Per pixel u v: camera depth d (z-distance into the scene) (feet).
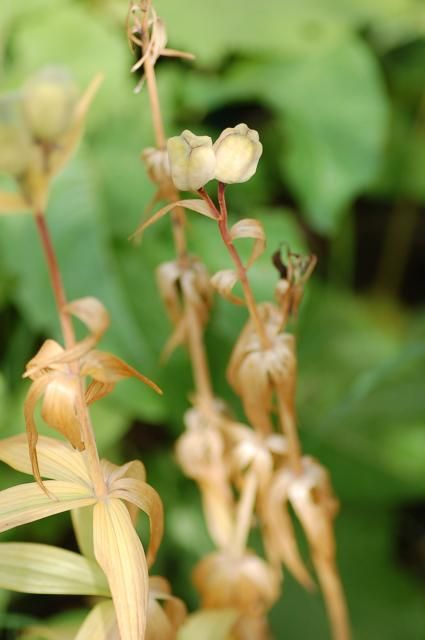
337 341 4.29
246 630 2.66
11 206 1.84
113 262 3.61
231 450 2.67
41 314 3.53
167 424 3.85
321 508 2.51
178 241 2.52
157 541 2.15
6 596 2.86
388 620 3.72
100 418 3.38
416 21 4.58
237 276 2.17
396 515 4.23
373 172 4.15
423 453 3.93
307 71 4.26
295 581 3.70
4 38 3.99
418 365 4.13
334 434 3.96
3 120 1.78
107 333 3.52
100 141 3.81
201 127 4.21
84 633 2.16
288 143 4.22
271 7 4.36
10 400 3.44
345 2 4.50
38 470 2.02
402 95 4.89
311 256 2.30
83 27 4.01
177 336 2.62
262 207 4.25
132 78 4.01
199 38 4.19
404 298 5.11
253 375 2.34
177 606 2.30
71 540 3.55
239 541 2.60
